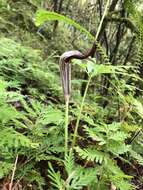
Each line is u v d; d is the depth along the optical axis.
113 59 4.89
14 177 1.95
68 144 2.50
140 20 3.21
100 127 2.04
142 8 4.11
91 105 3.47
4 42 4.05
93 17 6.45
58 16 1.74
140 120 3.11
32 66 4.11
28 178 1.95
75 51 2.02
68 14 7.41
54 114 2.22
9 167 1.84
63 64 2.03
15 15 6.75
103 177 1.89
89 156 1.83
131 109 2.71
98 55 4.98
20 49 4.24
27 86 3.68
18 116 1.95
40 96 3.12
